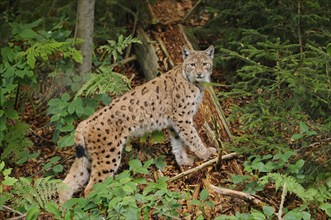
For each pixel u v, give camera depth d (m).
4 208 5.86
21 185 5.84
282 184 5.69
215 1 9.08
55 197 6.47
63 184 5.97
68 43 7.23
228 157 6.86
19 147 7.09
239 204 6.23
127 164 7.14
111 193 5.43
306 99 6.19
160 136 7.12
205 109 7.50
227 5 8.77
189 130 6.93
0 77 7.16
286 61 6.55
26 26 7.67
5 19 9.12
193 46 9.00
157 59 8.55
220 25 8.96
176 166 7.10
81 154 6.51
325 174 5.96
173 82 6.97
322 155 6.21
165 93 6.92
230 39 8.55
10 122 8.02
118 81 7.39
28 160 7.39
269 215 5.18
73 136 6.85
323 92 6.11
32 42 7.50
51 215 6.00
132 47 9.27
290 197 6.19
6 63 7.18
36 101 8.27
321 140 6.15
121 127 6.64
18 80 7.24
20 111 8.09
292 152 5.88
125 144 7.13
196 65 6.86
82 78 7.70
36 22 7.77
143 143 7.33
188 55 6.98
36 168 7.32
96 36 8.90
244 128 6.39
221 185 6.61
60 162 7.35
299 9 7.82
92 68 8.60
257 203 6.12
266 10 7.89
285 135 6.50
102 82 7.35
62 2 9.35
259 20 8.38
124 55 9.30
